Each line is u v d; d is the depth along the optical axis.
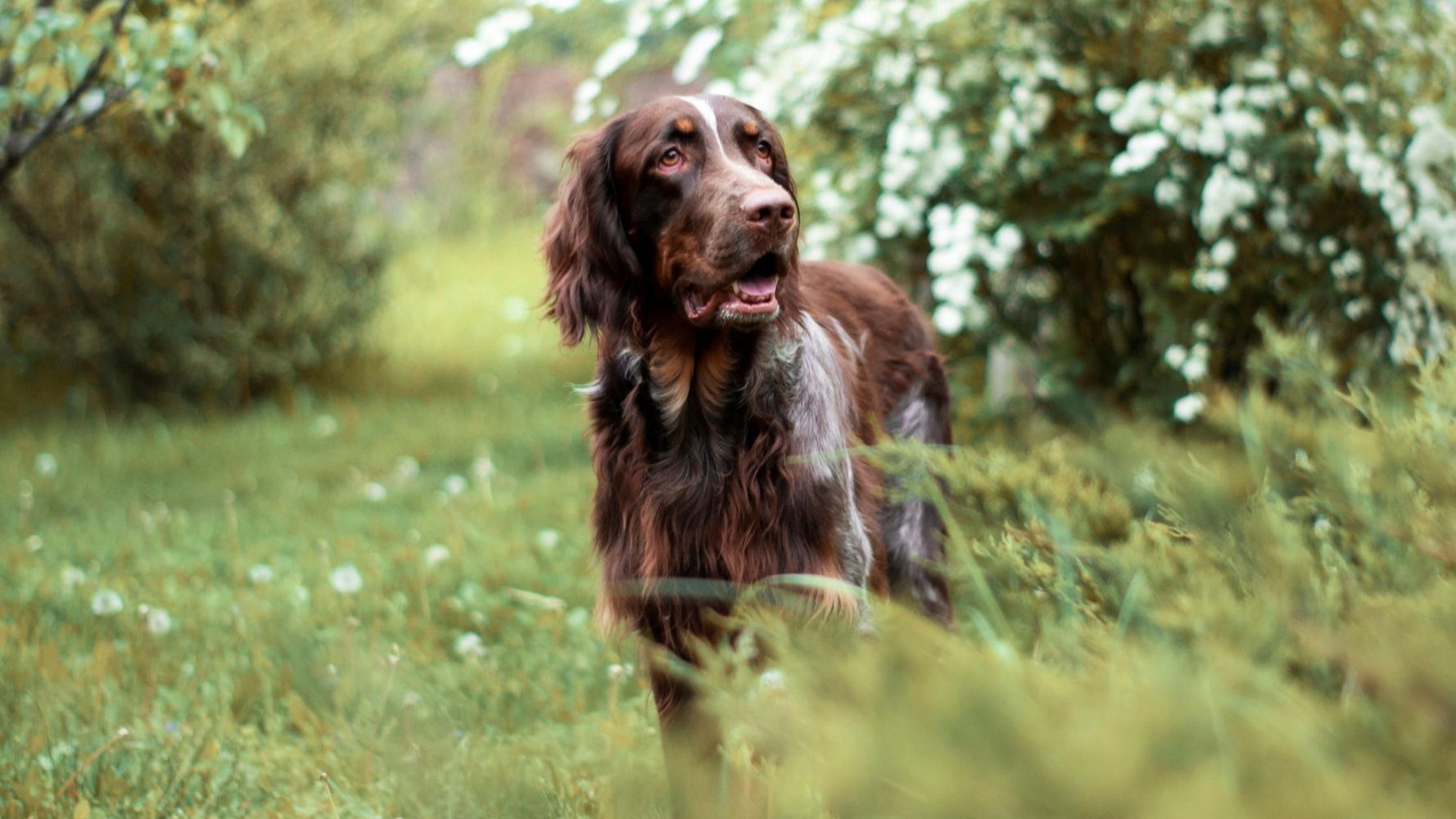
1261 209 4.59
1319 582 1.36
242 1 7.02
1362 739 1.06
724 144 2.97
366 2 9.48
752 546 2.87
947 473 1.85
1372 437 1.61
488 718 3.31
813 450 2.96
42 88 4.32
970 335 4.89
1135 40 4.69
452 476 6.71
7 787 2.78
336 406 8.64
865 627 2.91
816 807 1.10
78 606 4.29
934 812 0.93
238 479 6.71
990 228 4.70
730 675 1.80
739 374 2.91
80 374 8.93
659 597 2.90
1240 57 4.60
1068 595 1.61
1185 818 0.86
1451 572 1.37
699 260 2.84
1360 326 4.49
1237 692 1.12
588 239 3.08
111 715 3.28
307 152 9.07
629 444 3.01
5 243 8.73
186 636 4.05
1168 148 4.50
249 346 8.88
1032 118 4.73
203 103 4.40
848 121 5.05
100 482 6.71
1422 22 4.54
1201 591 1.38
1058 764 0.90
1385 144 4.31
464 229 16.77
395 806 2.48
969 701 0.98
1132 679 1.10
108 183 8.57
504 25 5.73
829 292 3.68
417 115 13.75
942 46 4.87
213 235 8.79
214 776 2.97
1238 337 4.75
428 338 11.23
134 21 4.23
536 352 10.51
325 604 4.33
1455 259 3.96
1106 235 4.74
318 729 3.30
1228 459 1.64
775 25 5.46
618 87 5.79
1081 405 4.68
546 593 4.57
